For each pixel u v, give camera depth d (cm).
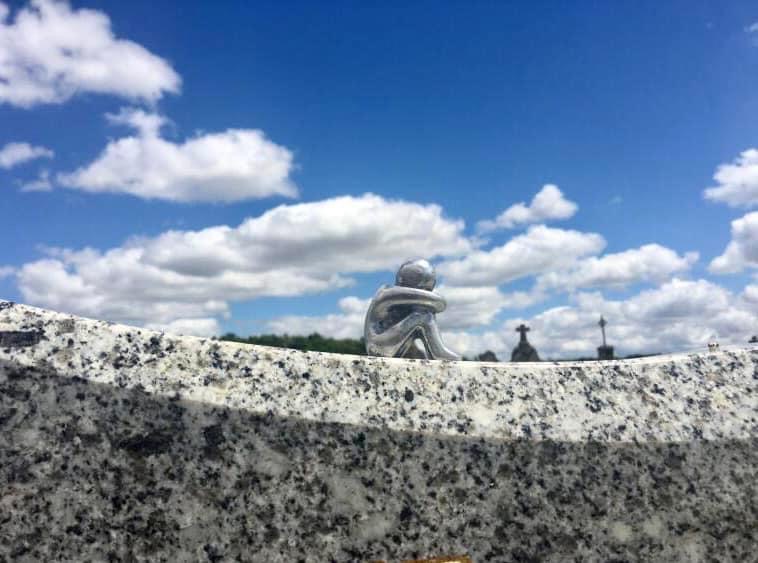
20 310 232
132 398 219
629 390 257
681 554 227
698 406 256
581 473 234
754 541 232
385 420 232
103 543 199
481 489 226
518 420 241
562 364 263
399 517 218
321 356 245
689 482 238
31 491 201
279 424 224
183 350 235
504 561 218
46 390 215
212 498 210
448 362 255
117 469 208
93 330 233
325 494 217
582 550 223
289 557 206
